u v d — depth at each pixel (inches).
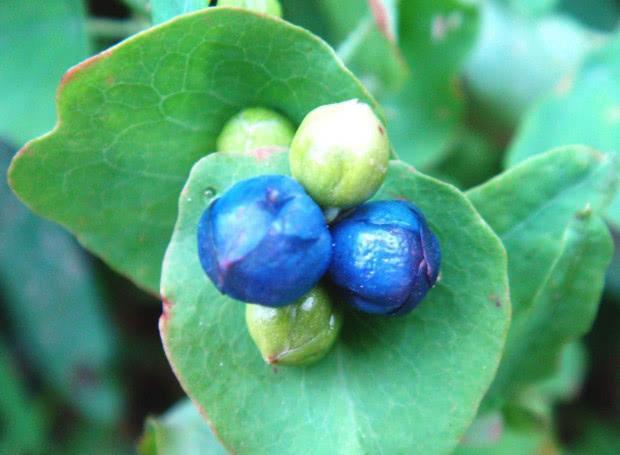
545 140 2.1
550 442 2.1
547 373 1.8
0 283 2.3
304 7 2.2
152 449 1.8
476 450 1.9
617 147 2.1
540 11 2.3
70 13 1.9
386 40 1.9
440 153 2.2
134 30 2.1
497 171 2.4
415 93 2.2
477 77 2.4
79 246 2.4
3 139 2.3
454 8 2.0
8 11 1.9
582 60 2.2
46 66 1.9
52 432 2.4
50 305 2.4
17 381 2.4
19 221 2.3
